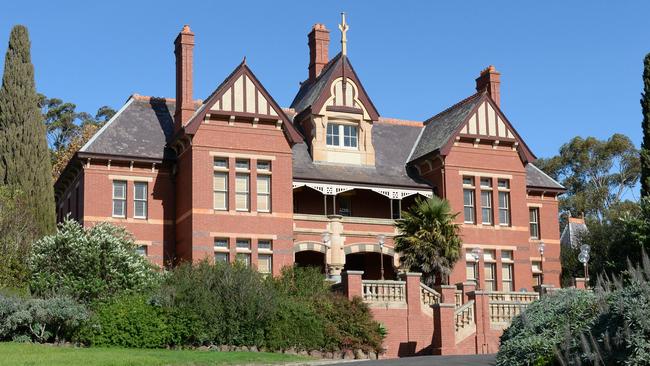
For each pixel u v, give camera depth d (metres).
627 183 73.50
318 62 44.31
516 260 40.44
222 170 35.44
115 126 37.34
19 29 36.03
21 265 29.38
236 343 26.30
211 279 26.91
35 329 23.94
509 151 41.22
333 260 37.56
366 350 28.39
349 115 40.34
